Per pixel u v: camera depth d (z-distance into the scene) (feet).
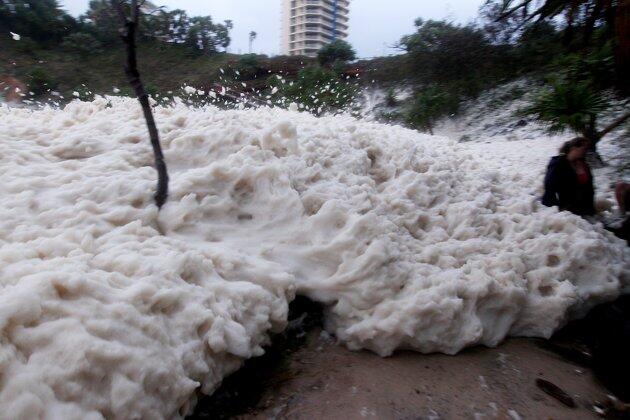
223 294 7.62
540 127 39.78
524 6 23.25
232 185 10.30
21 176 9.37
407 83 65.31
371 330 8.57
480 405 7.82
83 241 7.47
